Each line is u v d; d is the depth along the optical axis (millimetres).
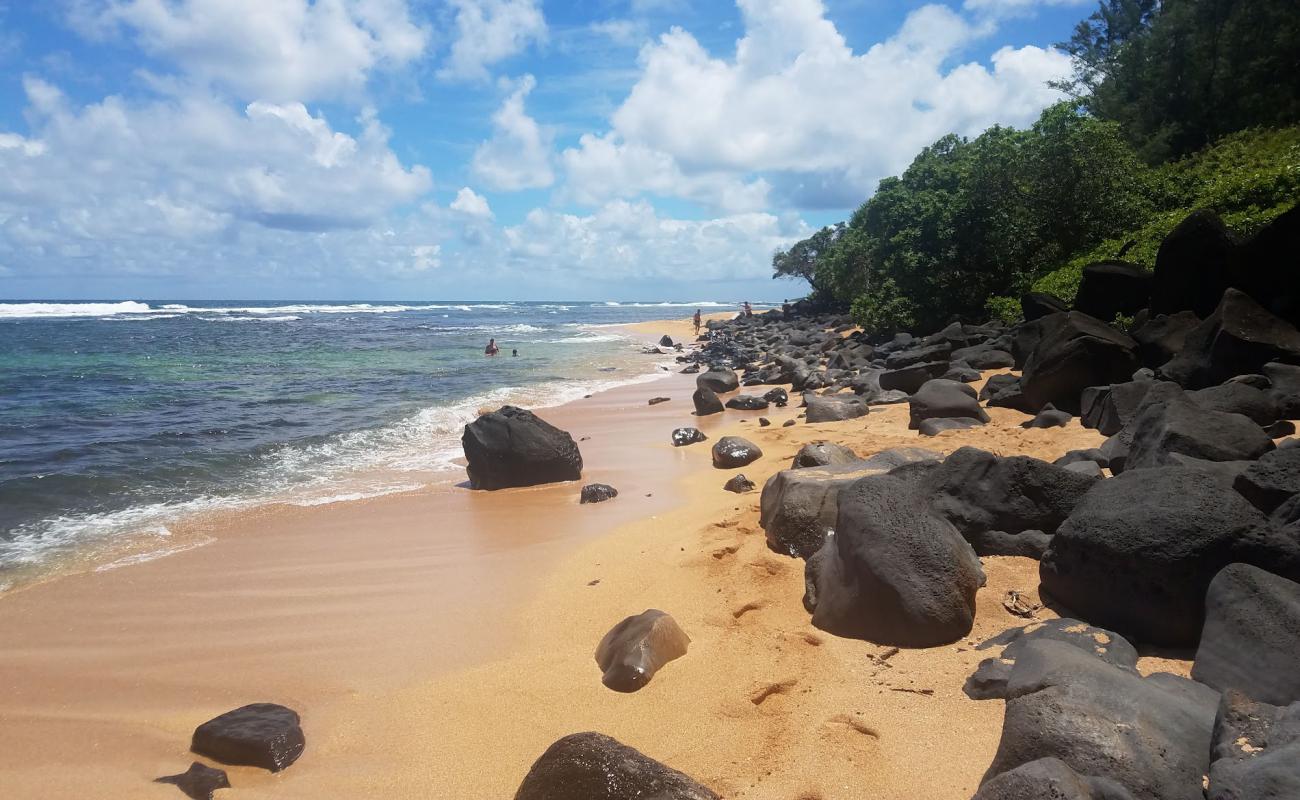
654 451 13125
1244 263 11633
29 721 4844
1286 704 3709
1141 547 4719
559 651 5586
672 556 7277
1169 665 4469
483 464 10820
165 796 4039
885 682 4652
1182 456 6090
